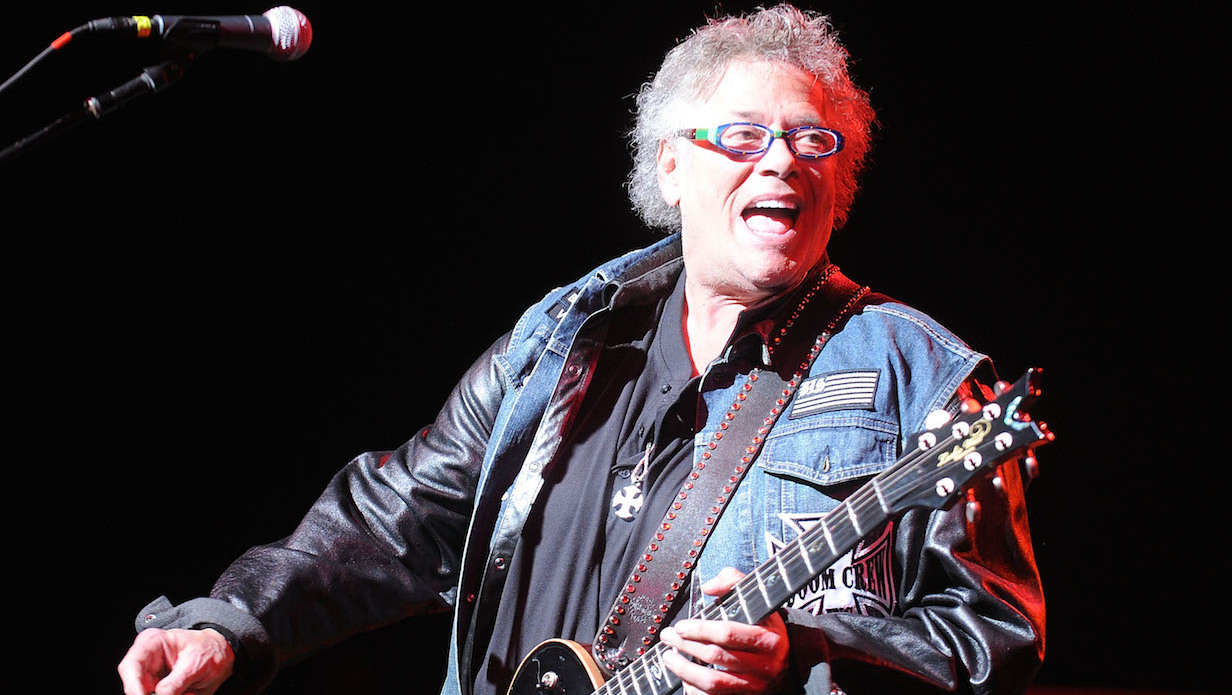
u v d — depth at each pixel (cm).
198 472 1728
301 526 802
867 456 643
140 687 669
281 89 1659
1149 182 1530
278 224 1717
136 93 618
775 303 712
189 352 1722
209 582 1722
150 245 1694
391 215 1723
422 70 1673
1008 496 631
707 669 571
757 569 598
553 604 702
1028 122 1554
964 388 652
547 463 734
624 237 1673
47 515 1684
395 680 1683
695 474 683
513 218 1709
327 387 1750
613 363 761
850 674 587
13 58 1407
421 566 802
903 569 630
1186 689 1593
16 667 1653
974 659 586
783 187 693
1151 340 1559
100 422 1703
